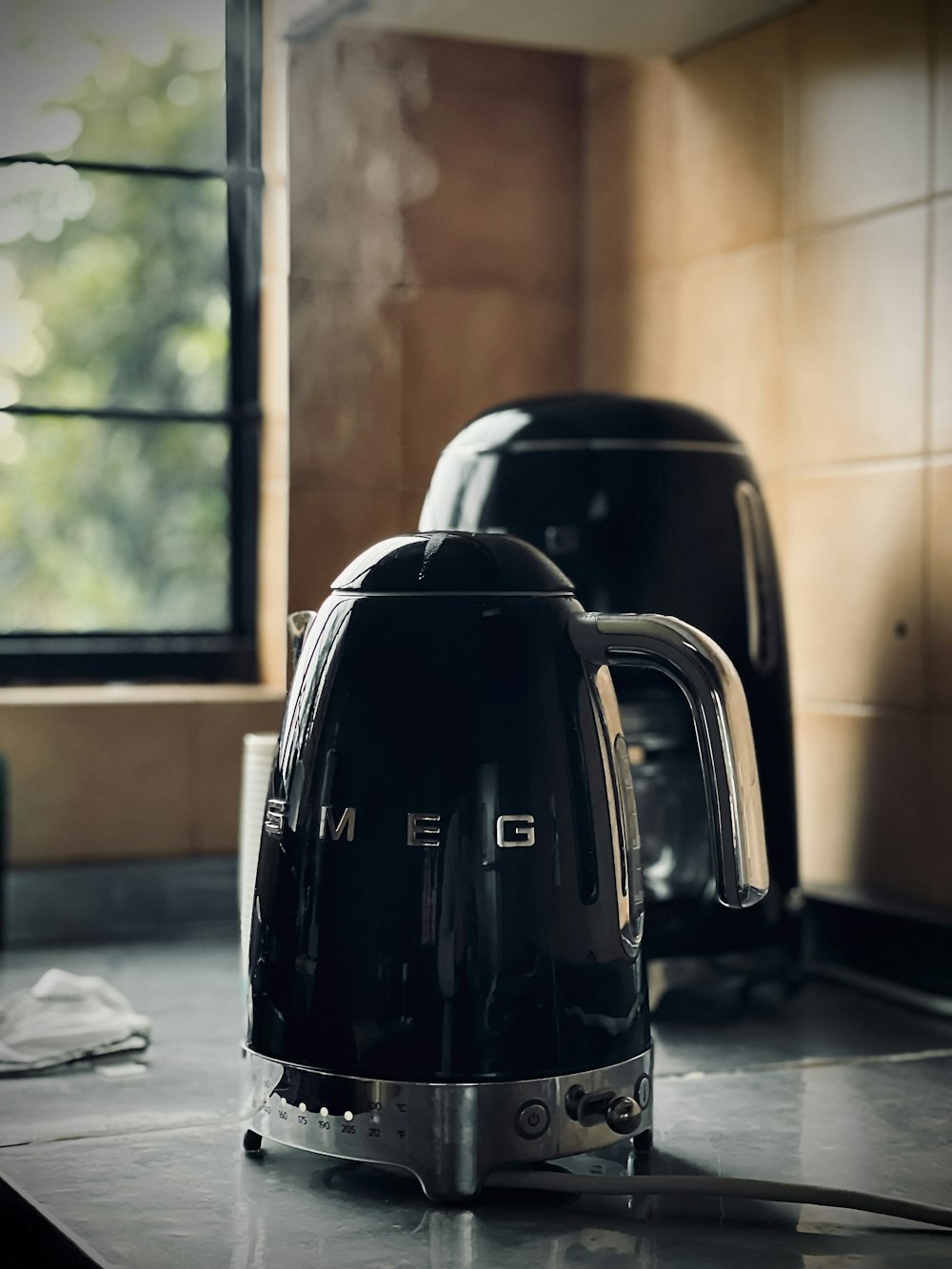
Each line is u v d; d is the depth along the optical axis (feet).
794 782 3.58
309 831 2.27
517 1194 2.32
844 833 4.09
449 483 3.44
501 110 4.56
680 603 3.34
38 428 4.82
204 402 4.65
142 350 4.76
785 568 4.30
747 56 4.38
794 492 4.26
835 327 4.11
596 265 4.73
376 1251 2.09
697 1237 2.17
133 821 4.57
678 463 3.38
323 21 3.82
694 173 4.59
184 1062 3.13
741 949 3.44
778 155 4.29
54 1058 3.06
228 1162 2.46
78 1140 2.59
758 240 4.36
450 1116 2.21
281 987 2.30
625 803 2.36
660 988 3.39
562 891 2.24
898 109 3.89
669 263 4.69
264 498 4.34
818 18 4.14
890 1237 2.18
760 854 2.22
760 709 3.45
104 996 3.36
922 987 3.66
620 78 4.73
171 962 4.14
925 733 3.82
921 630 3.84
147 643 4.81
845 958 3.90
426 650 2.23
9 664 4.75
